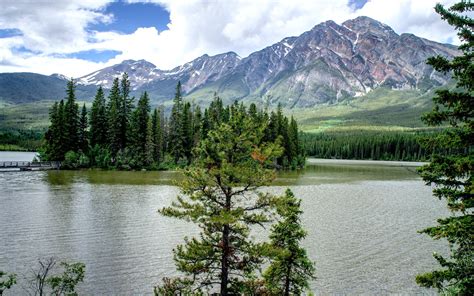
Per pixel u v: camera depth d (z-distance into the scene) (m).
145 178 78.06
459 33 11.74
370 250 33.28
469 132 11.77
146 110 100.50
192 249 16.52
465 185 12.22
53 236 34.28
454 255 14.48
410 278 27.36
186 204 17.14
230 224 17.39
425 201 59.81
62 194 55.75
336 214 48.03
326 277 27.20
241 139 17.06
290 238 19.69
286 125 116.12
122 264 28.22
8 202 48.38
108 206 47.75
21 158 136.25
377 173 113.38
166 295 17.64
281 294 19.41
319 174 104.81
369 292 25.05
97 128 98.56
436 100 12.36
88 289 24.09
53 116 96.00
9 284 17.97
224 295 16.56
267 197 17.61
